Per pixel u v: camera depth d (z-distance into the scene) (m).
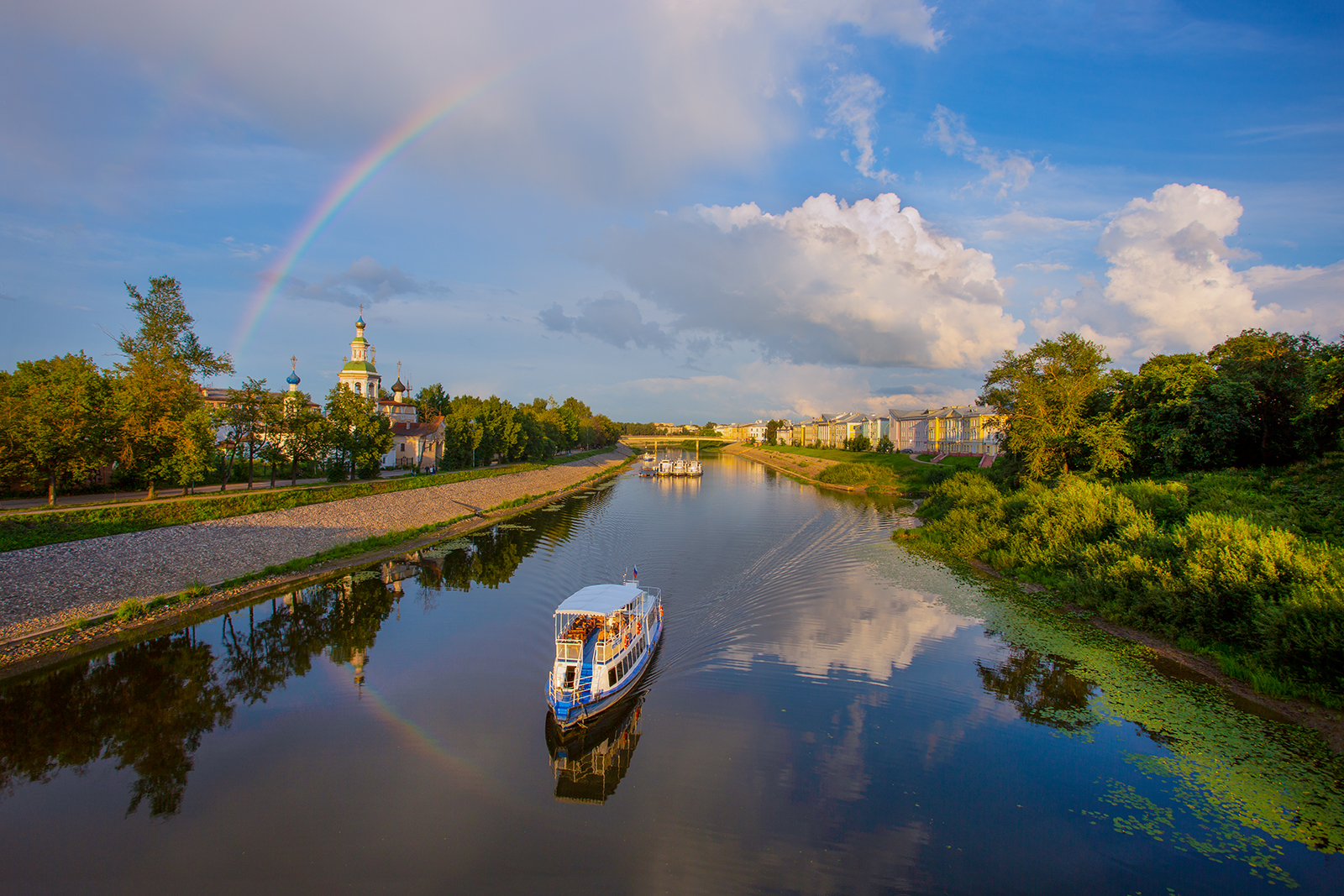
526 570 44.47
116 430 45.56
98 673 26.89
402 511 62.72
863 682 25.89
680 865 15.53
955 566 44.59
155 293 53.09
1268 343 50.75
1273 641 23.34
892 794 18.34
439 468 100.75
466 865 15.60
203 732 22.11
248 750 21.00
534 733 22.25
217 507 47.09
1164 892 14.34
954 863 15.46
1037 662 27.16
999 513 48.88
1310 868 14.89
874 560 46.50
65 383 45.84
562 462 143.75
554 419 154.62
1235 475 42.56
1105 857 15.55
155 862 15.65
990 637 30.42
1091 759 19.83
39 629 29.53
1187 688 23.84
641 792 18.69
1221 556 27.44
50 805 17.88
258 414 59.75
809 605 35.69
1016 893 14.41
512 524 64.44
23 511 37.94
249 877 15.14
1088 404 57.72
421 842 16.45
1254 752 19.59
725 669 27.34
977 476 65.12
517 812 17.78
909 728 22.08
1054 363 55.88
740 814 17.59
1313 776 18.30
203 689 25.56
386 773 19.67
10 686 25.42
